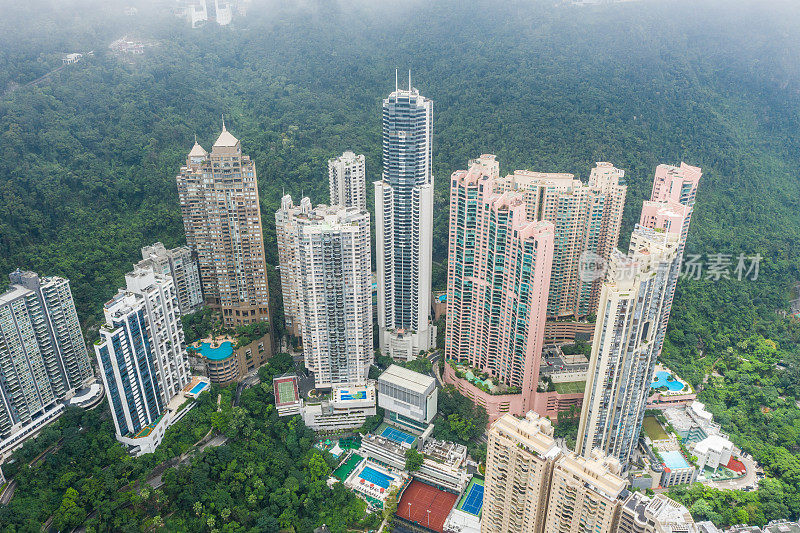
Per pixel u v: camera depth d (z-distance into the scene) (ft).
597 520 651.66
